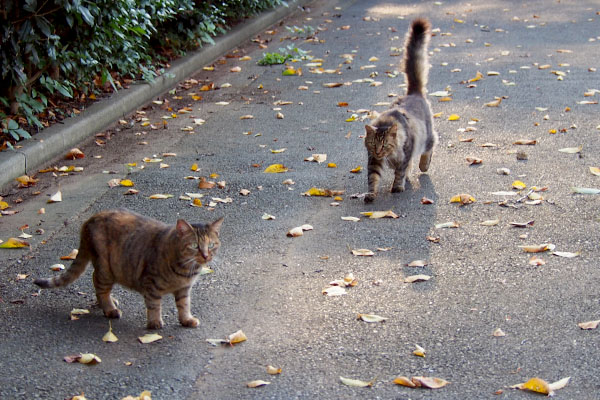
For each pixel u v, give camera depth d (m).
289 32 6.46
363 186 3.45
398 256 2.86
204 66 5.35
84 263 2.57
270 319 2.53
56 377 2.28
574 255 2.82
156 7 4.66
